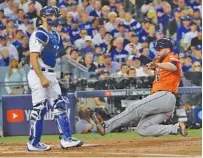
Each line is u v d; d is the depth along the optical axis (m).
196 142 26.61
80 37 51.66
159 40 24.66
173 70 24.11
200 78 39.47
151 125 24.41
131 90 37.88
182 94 38.28
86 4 54.69
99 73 45.38
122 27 52.94
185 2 56.44
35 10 53.62
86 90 38.12
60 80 38.28
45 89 23.92
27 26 52.12
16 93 38.94
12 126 36.91
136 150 23.00
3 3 53.81
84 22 53.22
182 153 21.31
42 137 34.69
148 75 41.41
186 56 50.66
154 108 24.25
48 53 23.91
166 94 24.30
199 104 38.53
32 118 23.88
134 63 44.59
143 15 56.47
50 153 22.31
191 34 53.34
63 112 24.22
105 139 30.48
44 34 23.61
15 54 49.50
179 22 54.66
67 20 52.62
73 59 47.34
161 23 55.50
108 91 37.69
